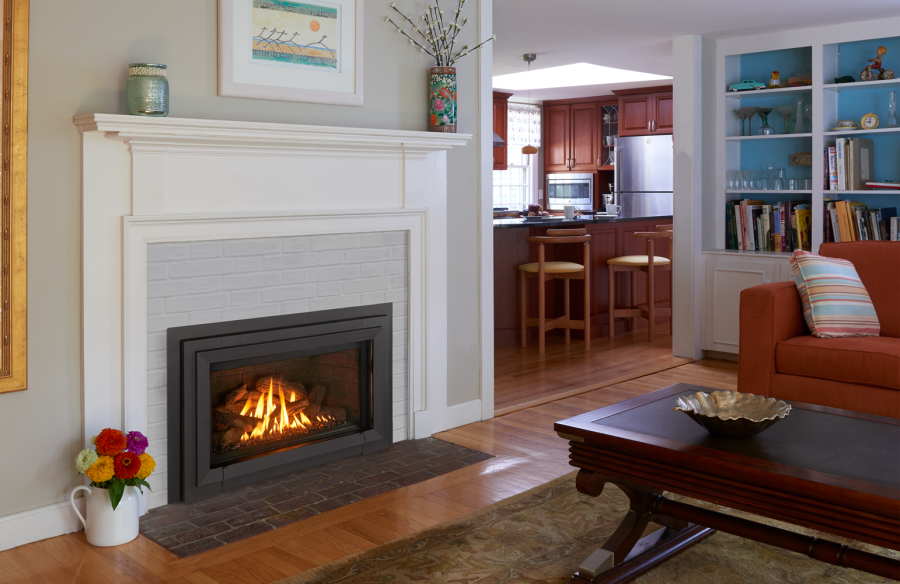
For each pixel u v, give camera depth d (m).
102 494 2.58
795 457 2.08
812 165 5.31
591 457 2.35
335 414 3.46
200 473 2.97
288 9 3.16
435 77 3.68
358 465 3.38
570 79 9.27
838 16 4.86
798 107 5.38
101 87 2.69
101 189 2.67
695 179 5.52
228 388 3.14
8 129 2.47
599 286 6.64
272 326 3.19
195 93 2.94
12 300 2.52
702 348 5.69
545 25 5.14
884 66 5.16
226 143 2.92
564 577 2.35
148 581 2.34
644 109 9.52
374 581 2.33
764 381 3.76
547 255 6.43
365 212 3.42
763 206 5.57
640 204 9.67
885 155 5.23
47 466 2.65
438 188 3.76
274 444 3.23
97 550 2.56
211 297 3.01
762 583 2.32
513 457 3.49
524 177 10.73
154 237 2.80
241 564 2.46
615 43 5.81
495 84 9.56
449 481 3.19
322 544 2.60
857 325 3.74
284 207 3.16
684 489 2.16
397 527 2.73
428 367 3.79
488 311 4.11
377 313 3.57
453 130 3.73
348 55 3.38
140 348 2.81
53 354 2.64
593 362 5.55
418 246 3.70
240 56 3.03
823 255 4.14
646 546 2.48
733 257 5.46
